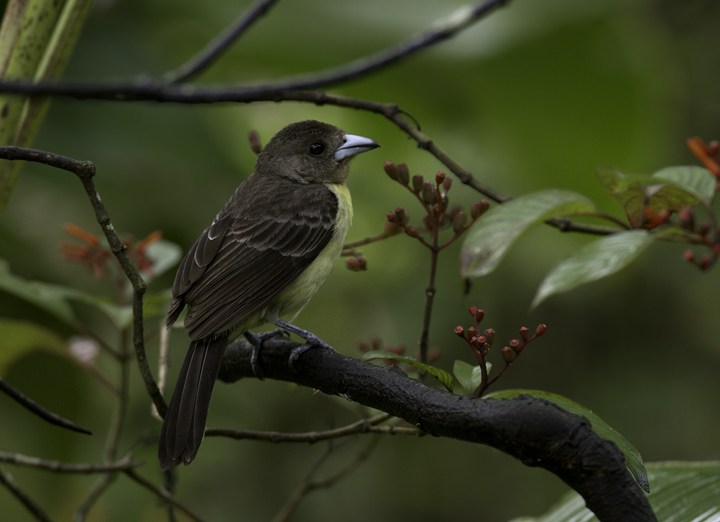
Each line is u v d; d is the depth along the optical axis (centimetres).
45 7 589
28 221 1059
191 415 604
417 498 1405
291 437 596
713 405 1339
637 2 1202
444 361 1333
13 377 984
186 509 679
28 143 612
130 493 1250
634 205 618
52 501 1157
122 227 1084
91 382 1074
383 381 499
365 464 1416
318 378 573
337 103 674
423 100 1218
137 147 1030
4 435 1061
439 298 1357
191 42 1160
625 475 381
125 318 737
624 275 1380
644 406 1350
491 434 409
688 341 1398
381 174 1373
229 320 693
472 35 1092
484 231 616
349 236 1432
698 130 1389
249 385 1389
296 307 824
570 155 1138
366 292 1437
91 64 1067
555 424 392
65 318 735
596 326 1416
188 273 757
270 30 1085
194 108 1073
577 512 580
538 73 1106
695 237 602
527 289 1370
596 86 1100
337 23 1084
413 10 1094
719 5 1416
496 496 1383
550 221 693
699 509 533
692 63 1410
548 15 1066
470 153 1272
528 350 1394
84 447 1165
